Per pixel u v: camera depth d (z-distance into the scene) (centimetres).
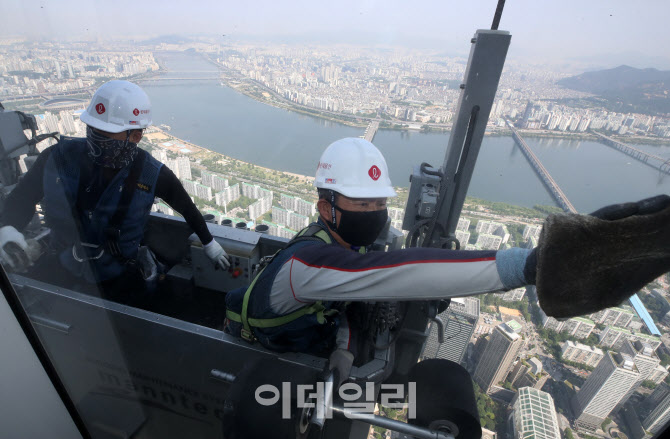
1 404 105
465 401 141
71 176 140
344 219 117
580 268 56
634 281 56
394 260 80
